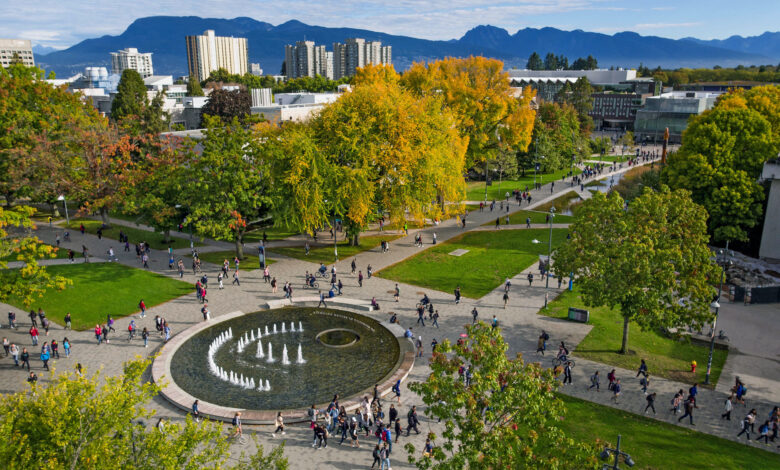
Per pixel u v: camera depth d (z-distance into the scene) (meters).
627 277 36.69
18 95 74.69
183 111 140.00
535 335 42.66
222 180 55.25
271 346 41.03
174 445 17.44
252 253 64.31
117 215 82.00
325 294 51.59
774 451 28.94
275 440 29.72
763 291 50.41
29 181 71.00
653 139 187.62
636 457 27.67
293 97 133.00
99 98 160.62
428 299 46.12
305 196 54.69
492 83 88.94
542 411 20.86
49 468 15.16
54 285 40.19
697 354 40.56
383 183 59.88
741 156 64.31
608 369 37.66
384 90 59.59
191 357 39.06
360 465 27.69
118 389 17.38
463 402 19.44
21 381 35.25
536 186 106.69
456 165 62.47
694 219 38.12
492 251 64.88
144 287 52.41
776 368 38.25
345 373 36.81
